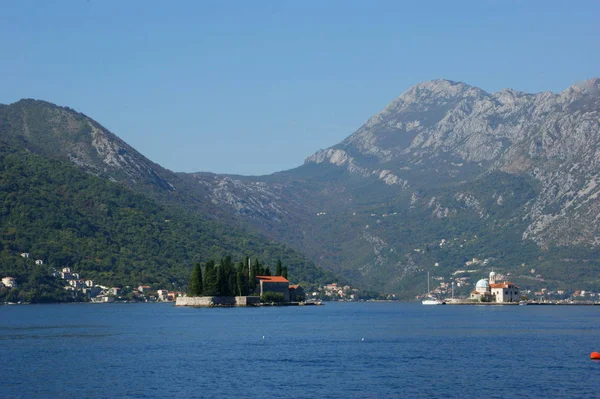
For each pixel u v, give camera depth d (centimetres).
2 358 18750
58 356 19112
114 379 15650
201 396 13988
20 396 14062
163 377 15862
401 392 14325
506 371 16662
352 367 17225
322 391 14400
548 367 17238
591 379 15625
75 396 14038
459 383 15200
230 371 16625
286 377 15850
